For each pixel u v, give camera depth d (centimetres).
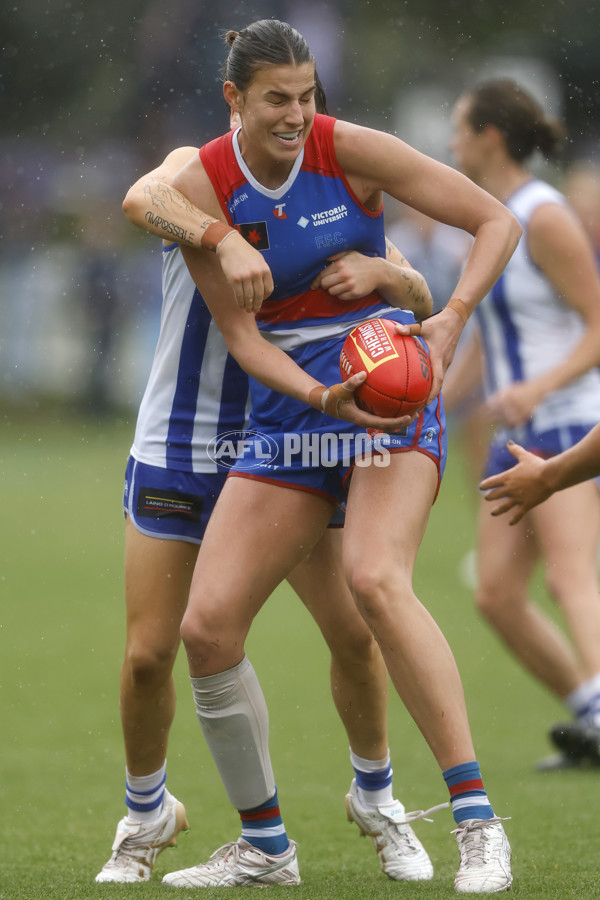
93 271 6531
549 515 1775
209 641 1173
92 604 3045
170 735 2058
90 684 2341
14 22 7331
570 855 1319
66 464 5419
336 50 7400
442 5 7888
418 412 1159
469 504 4425
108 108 7175
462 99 1916
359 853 1398
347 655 1277
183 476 1298
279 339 1250
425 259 4903
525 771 1766
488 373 1936
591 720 1750
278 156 1147
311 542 1225
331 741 1983
